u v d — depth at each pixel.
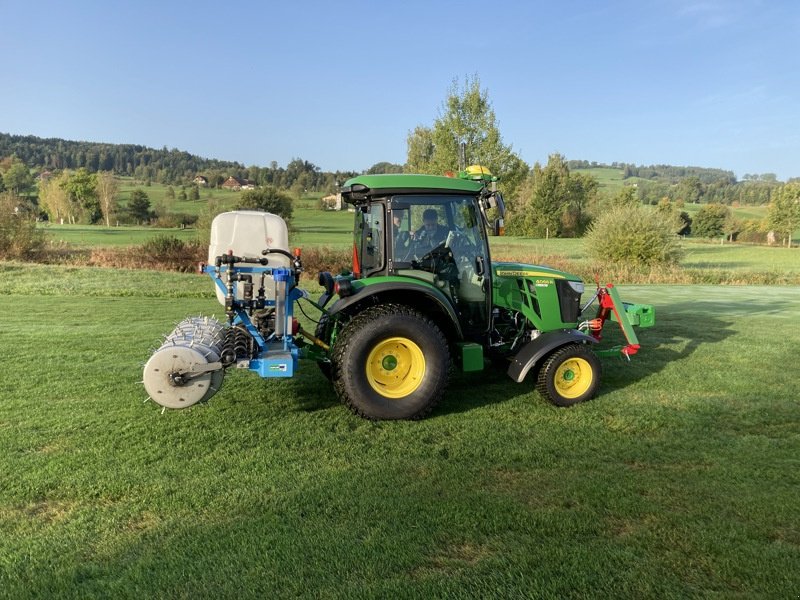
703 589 2.55
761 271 22.86
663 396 5.46
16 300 11.25
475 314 5.35
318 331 5.48
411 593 2.48
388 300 5.04
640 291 16.61
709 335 8.70
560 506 3.29
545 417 4.84
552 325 5.56
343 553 2.79
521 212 58.47
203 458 3.91
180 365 4.16
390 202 5.03
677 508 3.26
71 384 5.58
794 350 7.57
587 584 2.57
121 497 3.37
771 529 3.05
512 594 2.49
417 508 3.23
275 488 3.47
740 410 5.06
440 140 24.69
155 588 2.53
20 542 2.90
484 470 3.76
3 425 4.49
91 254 18.12
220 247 5.19
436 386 4.73
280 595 2.48
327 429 4.50
